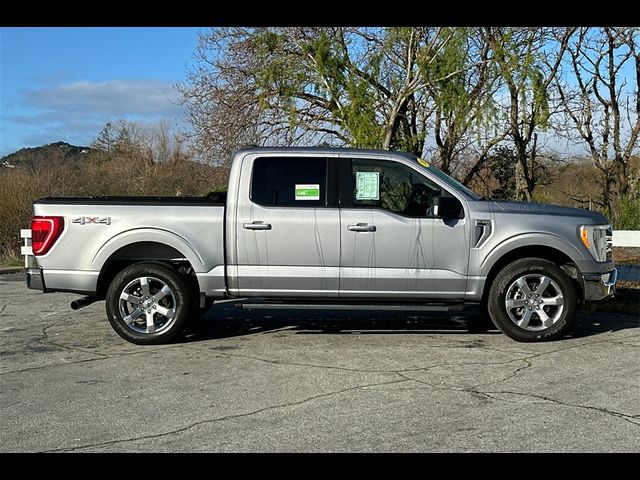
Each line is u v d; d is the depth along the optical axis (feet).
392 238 23.21
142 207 23.68
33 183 60.59
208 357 22.00
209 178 69.97
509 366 20.40
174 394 18.03
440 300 23.58
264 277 23.43
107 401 17.52
